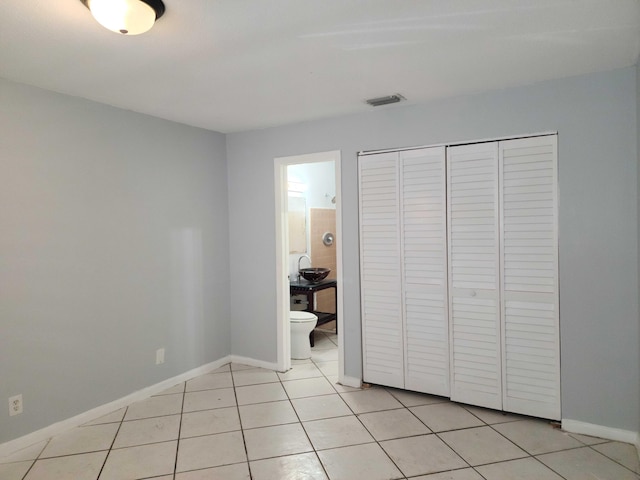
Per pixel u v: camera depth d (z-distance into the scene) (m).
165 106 3.03
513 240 2.75
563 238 2.61
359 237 3.34
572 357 2.61
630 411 2.46
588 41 2.05
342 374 3.46
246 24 1.81
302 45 2.04
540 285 2.68
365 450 2.44
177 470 2.25
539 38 2.01
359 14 1.74
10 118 2.42
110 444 2.52
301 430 2.68
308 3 1.64
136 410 3.00
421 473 2.21
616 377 2.49
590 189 2.53
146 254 3.24
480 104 2.84
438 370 3.07
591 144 2.52
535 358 2.71
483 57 2.23
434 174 3.02
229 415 2.91
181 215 3.53
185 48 2.05
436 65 2.33
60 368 2.67
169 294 3.43
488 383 2.88
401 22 1.82
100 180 2.91
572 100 2.56
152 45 2.01
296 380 3.57
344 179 3.38
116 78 2.45
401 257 3.17
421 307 3.11
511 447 2.45
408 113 3.11
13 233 2.43
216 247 3.89
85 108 2.82
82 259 2.80
